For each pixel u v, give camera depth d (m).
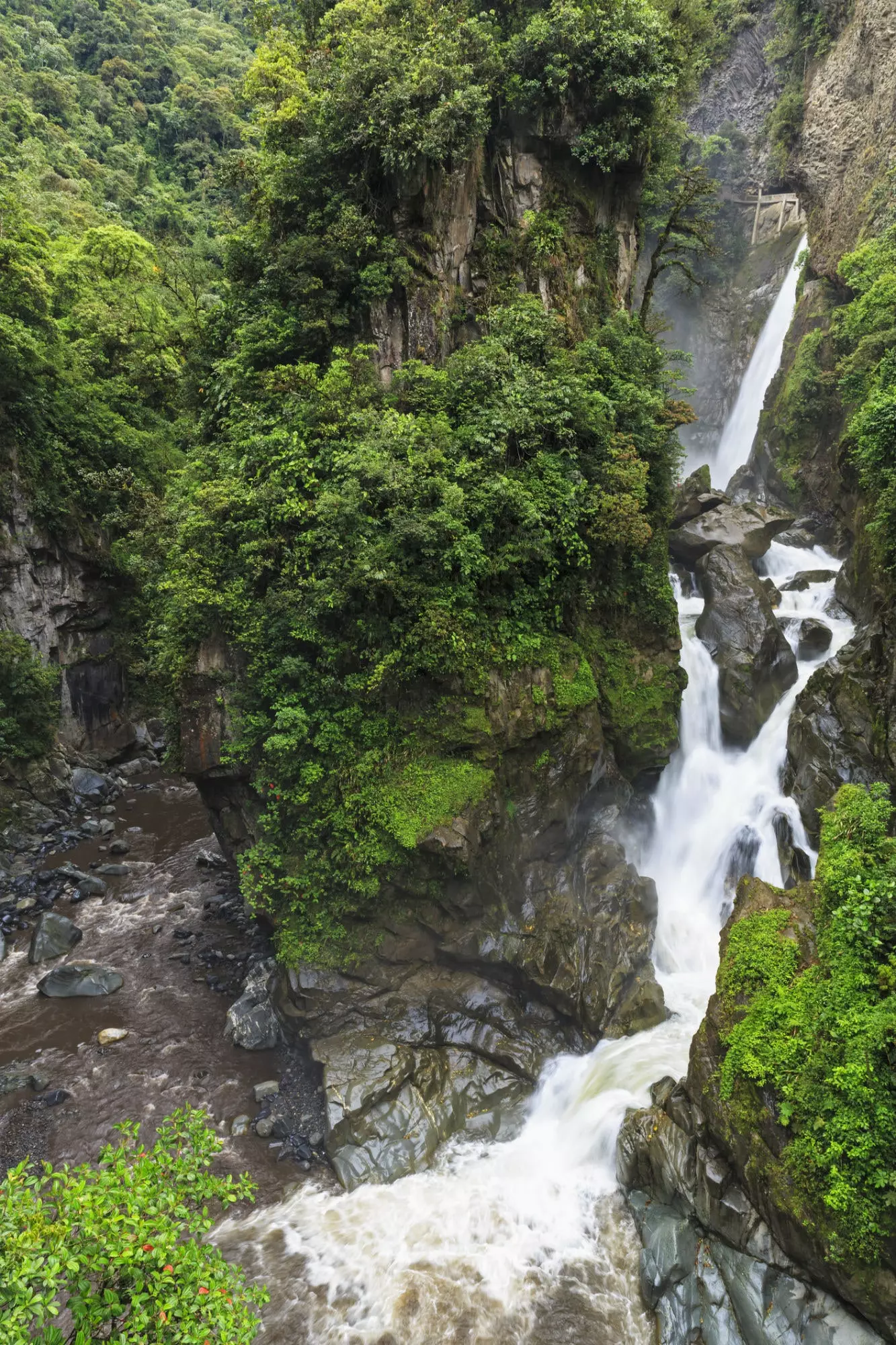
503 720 18.00
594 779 20.14
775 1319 10.74
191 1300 7.34
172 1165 8.62
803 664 24.83
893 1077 10.38
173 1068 17.25
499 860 17.88
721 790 22.97
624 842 21.73
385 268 20.16
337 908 17.31
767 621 24.45
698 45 28.61
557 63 21.67
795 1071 11.42
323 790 17.62
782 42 44.56
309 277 20.14
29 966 21.00
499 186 22.83
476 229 22.58
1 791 28.38
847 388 31.44
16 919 23.08
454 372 19.77
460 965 17.62
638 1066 15.44
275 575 18.27
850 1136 10.40
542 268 22.66
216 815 21.30
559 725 18.75
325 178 20.67
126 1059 17.53
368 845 16.81
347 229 19.83
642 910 18.94
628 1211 13.41
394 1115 15.21
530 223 22.45
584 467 20.34
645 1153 13.30
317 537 17.59
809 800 19.70
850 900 12.37
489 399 19.25
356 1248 13.23
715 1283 11.55
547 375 20.72
